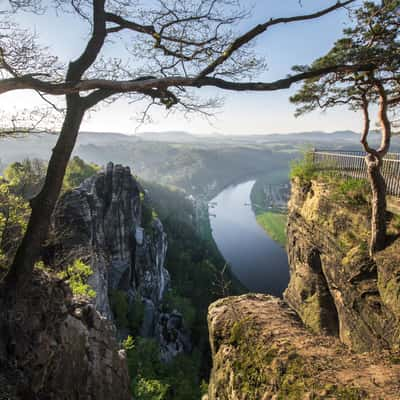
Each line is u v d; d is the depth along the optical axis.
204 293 59.25
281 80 4.49
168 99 5.56
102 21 4.98
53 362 5.71
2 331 5.04
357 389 3.37
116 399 7.71
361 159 12.78
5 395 4.42
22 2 4.34
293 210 16.84
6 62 4.48
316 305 13.62
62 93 4.09
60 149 5.13
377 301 9.06
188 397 24.30
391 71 6.84
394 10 6.96
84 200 22.39
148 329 35.00
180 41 5.43
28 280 5.45
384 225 9.54
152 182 116.00
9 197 8.12
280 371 3.93
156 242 50.19
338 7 4.27
